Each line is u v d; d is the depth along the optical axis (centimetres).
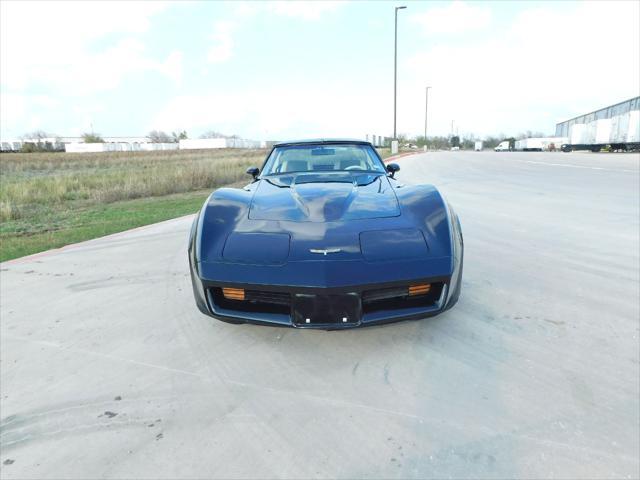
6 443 143
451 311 241
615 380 168
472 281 291
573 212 553
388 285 180
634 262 328
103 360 199
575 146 4044
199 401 164
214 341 215
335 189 247
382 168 326
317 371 183
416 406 156
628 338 204
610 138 3322
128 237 496
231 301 198
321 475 124
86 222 637
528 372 176
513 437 137
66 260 391
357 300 179
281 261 182
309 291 176
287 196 238
